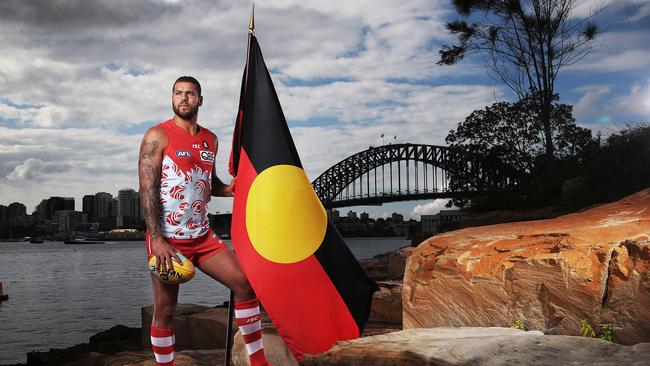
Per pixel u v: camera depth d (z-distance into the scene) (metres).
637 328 3.18
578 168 20.31
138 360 6.70
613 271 3.35
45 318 32.44
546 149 25.19
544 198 21.03
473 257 4.05
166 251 3.10
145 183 3.15
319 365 3.21
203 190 3.35
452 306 4.06
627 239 3.42
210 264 3.36
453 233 4.64
